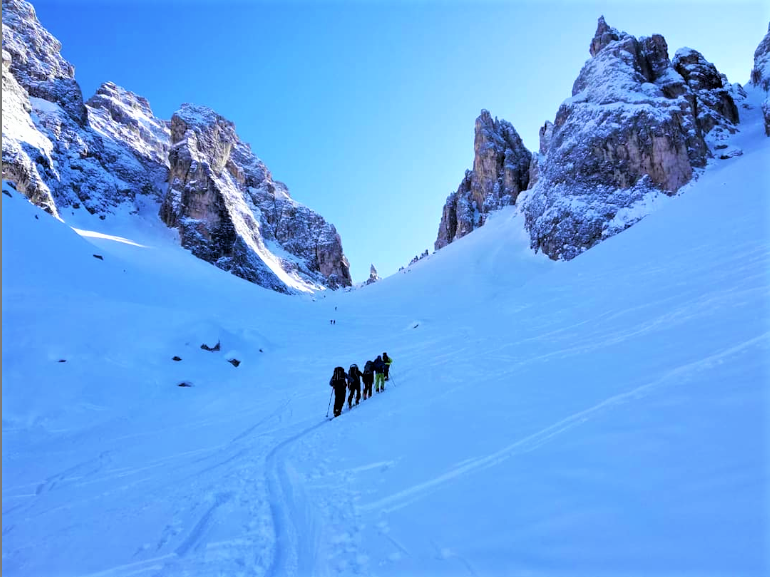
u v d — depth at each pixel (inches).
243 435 428.5
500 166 3543.3
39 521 249.4
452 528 150.3
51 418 555.5
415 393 425.1
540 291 1078.4
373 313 2106.3
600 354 355.6
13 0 3516.2
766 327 261.9
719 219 885.2
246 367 976.3
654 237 1036.5
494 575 116.0
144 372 743.1
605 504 133.1
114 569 174.4
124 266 1669.5
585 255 1268.5
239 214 3873.0
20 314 765.9
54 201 2512.3
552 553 117.4
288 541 178.4
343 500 205.8
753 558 91.0
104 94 4891.7
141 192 3614.7
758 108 2411.4
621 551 109.1
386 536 159.5
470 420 276.5
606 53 2257.6
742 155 1722.4
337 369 462.9
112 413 604.1
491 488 171.0
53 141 2999.5
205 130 4143.7
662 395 208.5
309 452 308.5
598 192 1863.9
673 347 296.4
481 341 718.5
